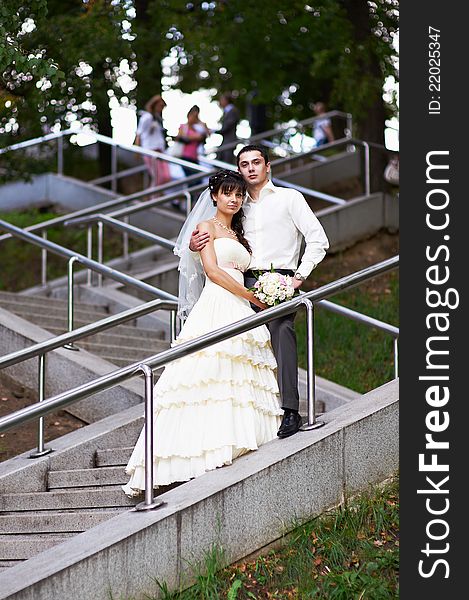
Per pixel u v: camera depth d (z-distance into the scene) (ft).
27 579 15.58
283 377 19.42
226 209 19.93
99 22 38.78
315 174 52.65
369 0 42.91
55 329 29.68
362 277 20.45
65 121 43.24
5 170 49.42
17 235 29.07
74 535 19.21
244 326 18.61
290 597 16.67
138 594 16.52
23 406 25.86
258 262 19.99
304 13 45.47
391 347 32.45
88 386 17.20
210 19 49.60
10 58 22.71
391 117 48.47
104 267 26.76
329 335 33.42
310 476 18.60
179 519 17.02
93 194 49.78
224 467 18.63
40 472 20.98
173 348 18.07
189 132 47.52
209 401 19.11
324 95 63.36
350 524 18.30
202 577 16.85
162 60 50.21
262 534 17.90
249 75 58.59
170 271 35.94
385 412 19.81
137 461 19.34
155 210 45.29
